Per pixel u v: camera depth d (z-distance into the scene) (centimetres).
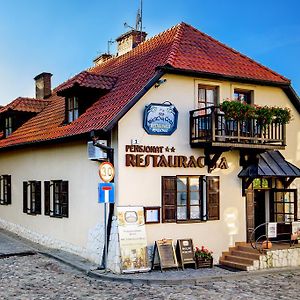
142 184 1452
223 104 1470
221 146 1465
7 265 1482
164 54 1598
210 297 1144
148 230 1452
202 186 1558
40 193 1922
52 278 1317
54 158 1808
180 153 1520
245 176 1598
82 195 1598
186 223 1512
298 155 1778
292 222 1588
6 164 2303
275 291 1219
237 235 1603
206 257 1479
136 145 1446
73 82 1636
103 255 1416
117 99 1525
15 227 2164
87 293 1163
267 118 1540
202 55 1644
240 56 1777
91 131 1398
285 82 1717
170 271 1420
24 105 2278
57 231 1762
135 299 1111
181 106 1530
